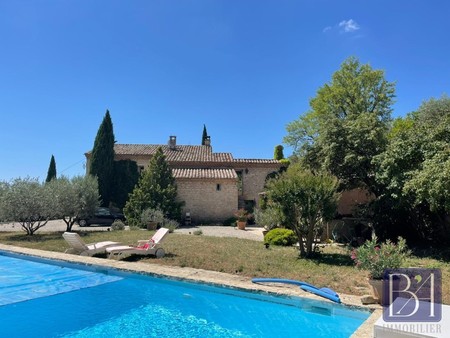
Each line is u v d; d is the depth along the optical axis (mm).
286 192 10586
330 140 14188
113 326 5898
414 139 11805
